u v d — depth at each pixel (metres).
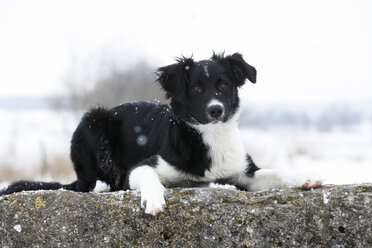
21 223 3.71
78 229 3.68
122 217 3.68
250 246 3.61
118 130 5.71
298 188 3.85
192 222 3.66
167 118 5.14
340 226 3.56
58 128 20.77
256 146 17.73
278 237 3.61
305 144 21.23
